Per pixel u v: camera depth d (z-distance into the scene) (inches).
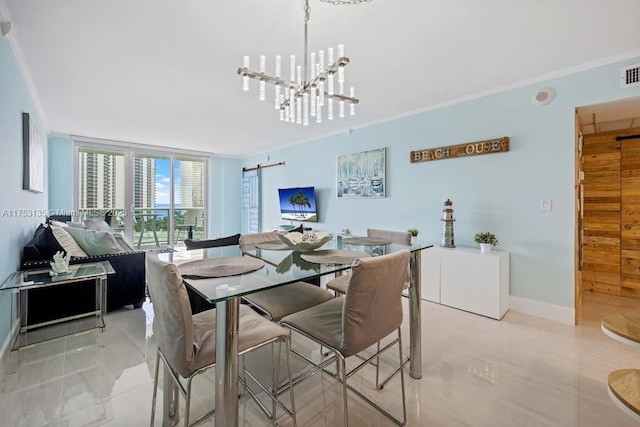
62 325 103.3
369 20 72.6
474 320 107.0
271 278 52.1
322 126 173.6
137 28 75.4
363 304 49.3
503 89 116.0
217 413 44.1
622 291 132.6
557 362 79.3
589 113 106.0
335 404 63.6
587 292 139.5
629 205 130.3
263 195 256.5
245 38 80.1
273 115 149.9
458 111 129.3
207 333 52.4
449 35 79.7
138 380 72.0
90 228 163.2
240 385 69.9
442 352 85.0
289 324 59.0
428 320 107.2
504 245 117.3
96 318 109.4
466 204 128.0
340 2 65.6
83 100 126.6
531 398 65.1
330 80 75.4
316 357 83.1
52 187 188.4
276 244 89.3
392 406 62.7
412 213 147.6
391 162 156.1
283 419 58.9
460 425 57.3
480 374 74.2
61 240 108.5
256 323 56.1
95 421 58.3
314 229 203.2
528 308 111.6
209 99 126.2
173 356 44.4
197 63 94.2
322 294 74.7
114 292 114.7
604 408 61.8
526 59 93.9
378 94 122.9
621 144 131.2
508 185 115.9
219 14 69.9
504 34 79.4
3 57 73.9
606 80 94.2
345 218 182.2
